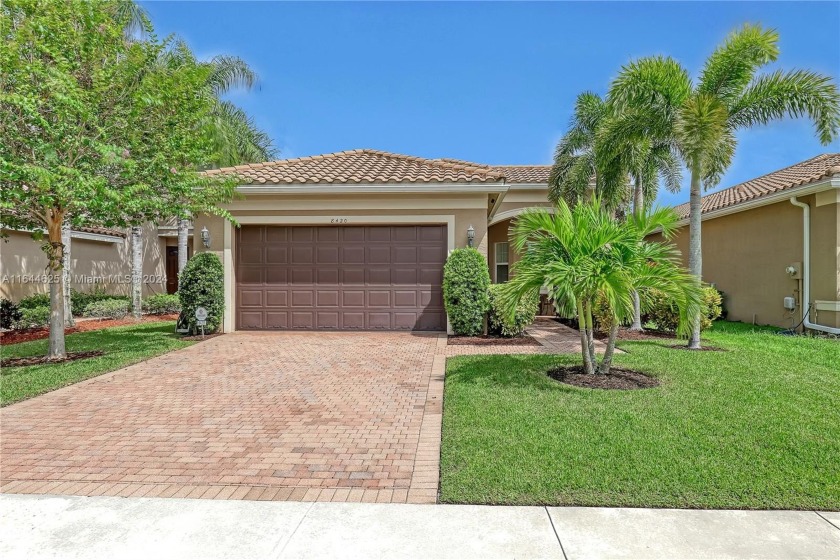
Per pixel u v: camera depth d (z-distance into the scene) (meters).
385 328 13.07
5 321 13.84
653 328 13.28
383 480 4.25
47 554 3.18
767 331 13.73
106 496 3.99
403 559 3.10
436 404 6.45
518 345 10.84
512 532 3.39
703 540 3.28
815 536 3.32
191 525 3.53
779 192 13.58
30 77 8.09
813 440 4.93
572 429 5.30
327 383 7.58
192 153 9.90
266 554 3.17
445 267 12.12
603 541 3.27
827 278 12.55
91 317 17.00
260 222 12.98
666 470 4.28
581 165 15.44
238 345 11.02
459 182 12.27
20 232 16.23
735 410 5.90
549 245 7.61
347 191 12.36
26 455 4.84
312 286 13.22
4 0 8.27
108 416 6.01
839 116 9.83
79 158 8.41
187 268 12.49
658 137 11.23
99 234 19.38
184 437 5.30
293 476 4.34
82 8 8.81
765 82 10.27
